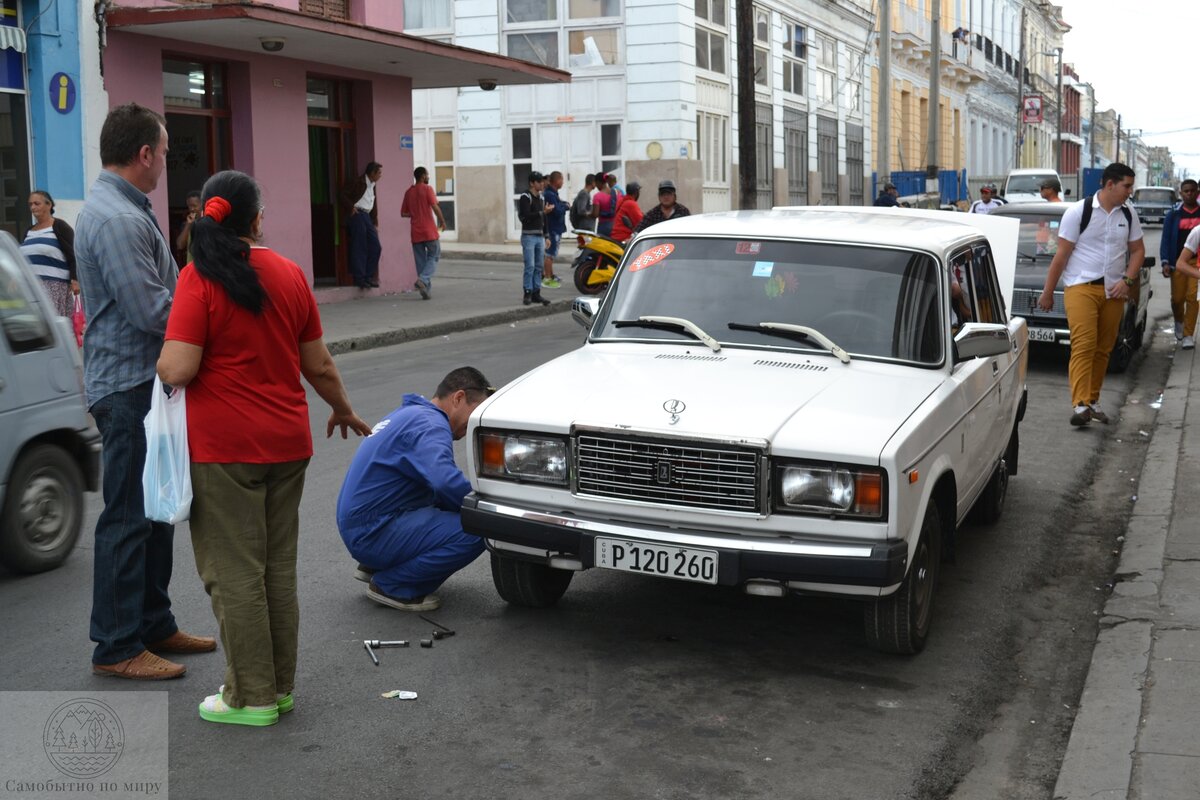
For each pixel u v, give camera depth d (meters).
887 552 4.52
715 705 4.64
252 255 4.27
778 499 4.65
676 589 6.01
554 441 4.98
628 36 30.23
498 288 20.88
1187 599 5.72
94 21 14.48
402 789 3.93
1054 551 6.85
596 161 30.95
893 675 5.00
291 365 4.34
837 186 43.66
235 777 3.99
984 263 6.79
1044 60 88.62
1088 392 9.91
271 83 17.25
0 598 5.77
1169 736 4.26
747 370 5.37
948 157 59.81
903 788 4.02
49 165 14.06
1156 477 8.15
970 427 5.75
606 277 18.41
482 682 4.82
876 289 5.71
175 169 16.62
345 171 19.59
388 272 19.94
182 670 4.80
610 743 4.30
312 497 7.53
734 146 34.06
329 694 4.69
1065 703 4.82
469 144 31.84
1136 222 9.72
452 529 5.48
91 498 7.61
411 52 17.22
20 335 6.06
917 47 51.53
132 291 4.39
